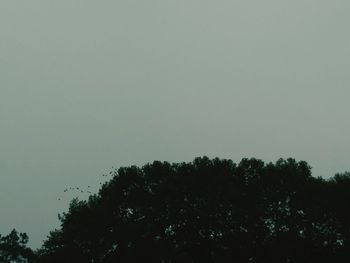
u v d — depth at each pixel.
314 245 52.12
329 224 54.03
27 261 105.81
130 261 50.72
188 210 53.50
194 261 52.22
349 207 53.56
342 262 52.16
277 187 54.75
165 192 53.91
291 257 51.81
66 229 53.47
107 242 52.19
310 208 53.91
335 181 55.25
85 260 51.91
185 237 52.59
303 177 54.94
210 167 55.56
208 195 54.16
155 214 53.62
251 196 54.25
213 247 52.72
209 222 53.19
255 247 52.66
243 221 53.62
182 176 55.06
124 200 54.75
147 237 52.25
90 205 55.00
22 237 107.56
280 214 54.12
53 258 52.09
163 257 51.31
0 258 104.38
